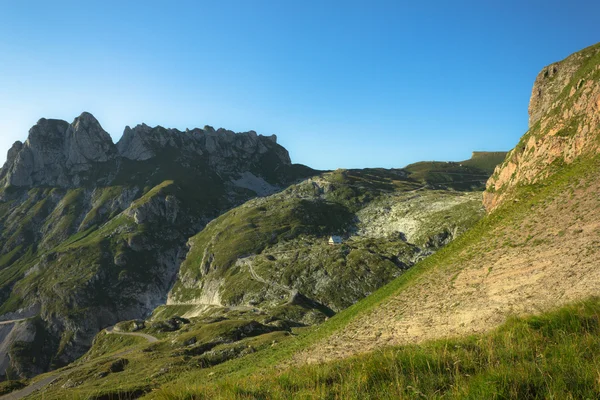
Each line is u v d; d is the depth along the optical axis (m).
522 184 63.38
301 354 32.44
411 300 33.12
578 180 37.28
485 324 18.59
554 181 47.38
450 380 9.04
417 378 9.16
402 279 48.84
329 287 185.62
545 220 33.25
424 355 10.64
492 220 47.94
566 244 25.42
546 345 10.05
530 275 23.31
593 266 19.64
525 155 73.44
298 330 122.81
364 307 46.34
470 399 7.79
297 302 176.25
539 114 99.25
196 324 161.75
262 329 119.81
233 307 194.50
